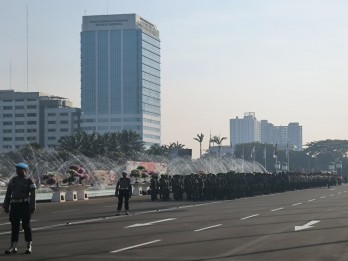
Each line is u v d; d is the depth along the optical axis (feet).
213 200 184.85
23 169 58.29
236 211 125.18
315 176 370.53
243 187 205.36
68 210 132.05
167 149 618.85
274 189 257.34
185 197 202.28
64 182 184.65
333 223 93.30
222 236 73.31
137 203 165.27
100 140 480.64
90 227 86.58
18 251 58.59
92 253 57.06
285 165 618.85
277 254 56.54
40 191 196.85
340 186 407.64
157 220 100.07
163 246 62.75
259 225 89.66
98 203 167.12
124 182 115.24
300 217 106.73
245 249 60.34
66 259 52.90
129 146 529.86
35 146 393.70
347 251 59.00
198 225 89.66
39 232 79.10
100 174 273.54
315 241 67.92
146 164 288.92
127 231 80.02
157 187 185.47
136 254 56.24
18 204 57.36
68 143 464.24
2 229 85.20
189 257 54.24
